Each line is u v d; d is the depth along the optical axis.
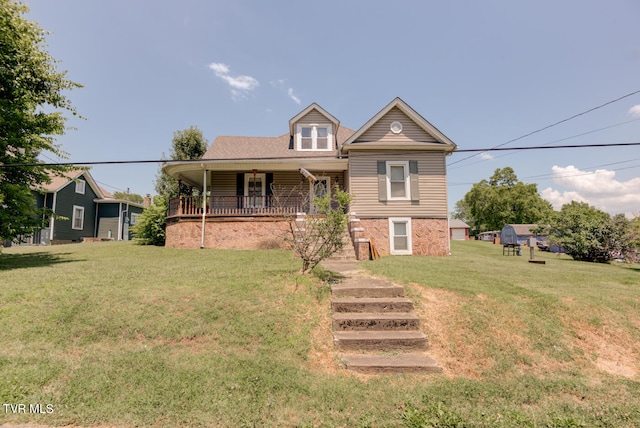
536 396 3.49
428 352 4.37
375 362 4.01
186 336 4.40
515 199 46.66
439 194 13.03
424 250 12.77
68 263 8.65
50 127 9.91
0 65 9.20
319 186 15.27
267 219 13.05
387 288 5.76
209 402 3.18
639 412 3.22
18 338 4.21
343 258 10.06
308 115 15.53
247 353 4.11
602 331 4.98
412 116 13.12
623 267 12.20
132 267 7.83
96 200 26.67
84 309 4.89
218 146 15.96
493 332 4.77
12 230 9.17
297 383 3.54
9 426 2.86
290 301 5.37
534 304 5.63
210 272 7.07
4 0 9.21
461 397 3.41
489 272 8.02
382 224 12.83
